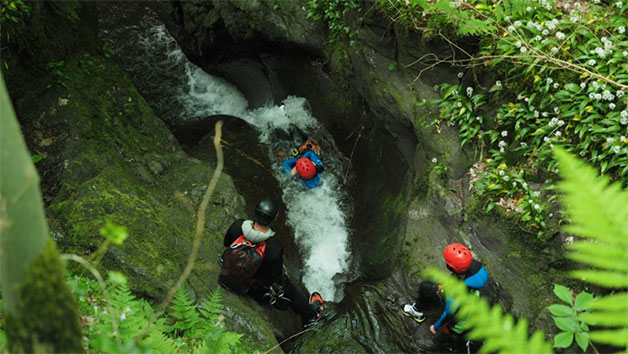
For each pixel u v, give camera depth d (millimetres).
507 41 4875
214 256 5473
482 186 5258
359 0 6355
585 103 4559
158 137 6918
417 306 5328
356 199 7488
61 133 5996
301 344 5414
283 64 8414
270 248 4973
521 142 5148
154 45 10250
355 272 6715
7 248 1116
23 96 6062
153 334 2900
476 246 5309
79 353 1297
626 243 677
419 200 5973
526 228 4980
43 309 1186
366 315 5547
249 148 7961
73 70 6621
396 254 6059
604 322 730
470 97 5484
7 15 5613
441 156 5699
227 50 8719
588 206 694
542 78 4902
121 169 5949
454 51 5477
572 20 4867
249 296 5352
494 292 5020
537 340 687
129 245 4879
